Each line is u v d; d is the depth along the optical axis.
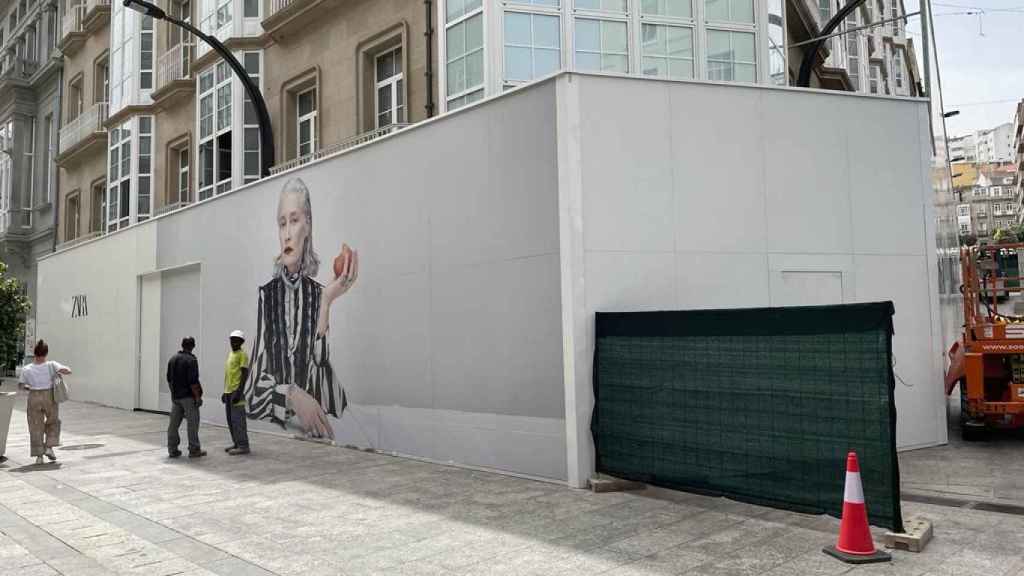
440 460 10.04
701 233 9.02
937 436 10.24
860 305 6.04
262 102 17.41
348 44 16.75
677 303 8.80
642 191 8.77
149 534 6.81
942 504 7.16
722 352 7.10
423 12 14.78
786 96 9.65
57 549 6.39
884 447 5.84
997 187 140.75
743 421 6.90
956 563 5.39
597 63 12.86
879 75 37.41
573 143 8.45
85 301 21.89
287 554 6.07
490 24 12.64
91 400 21.03
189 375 11.17
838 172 9.84
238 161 19.28
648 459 7.70
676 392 7.47
